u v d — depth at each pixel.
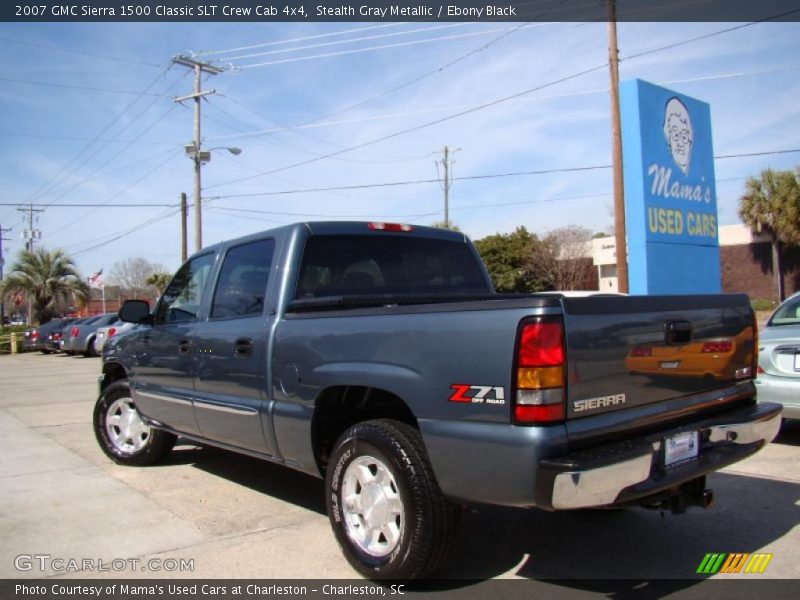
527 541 4.26
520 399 2.97
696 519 4.61
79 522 4.66
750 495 5.09
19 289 36.88
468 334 3.18
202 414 5.08
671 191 17.70
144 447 6.16
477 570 3.81
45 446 7.24
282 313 4.39
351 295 4.66
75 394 12.30
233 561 3.95
